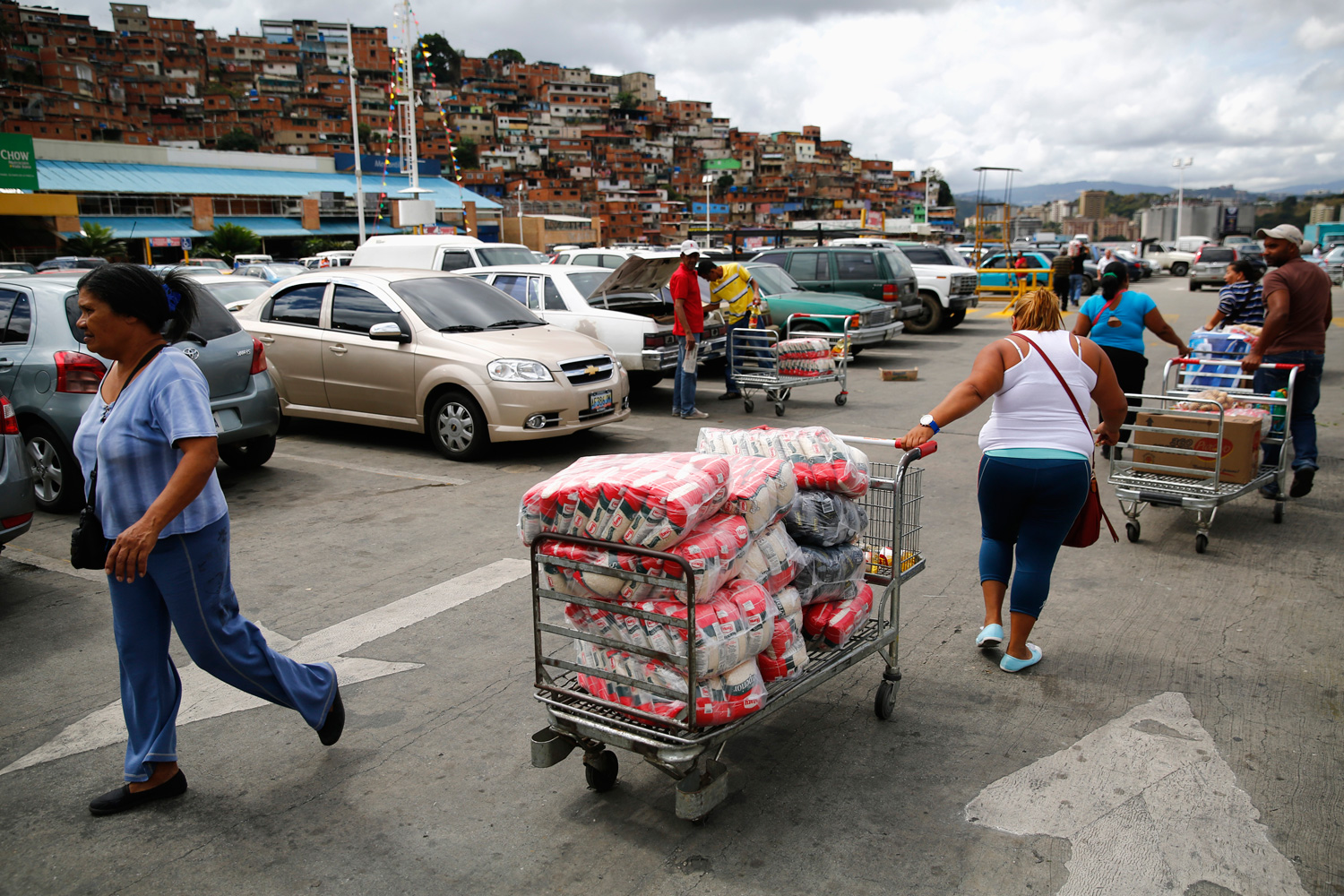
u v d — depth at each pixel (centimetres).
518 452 862
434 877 270
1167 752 334
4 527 501
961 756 334
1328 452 817
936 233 10869
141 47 16800
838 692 387
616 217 15525
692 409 1023
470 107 17138
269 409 761
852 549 339
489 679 402
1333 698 373
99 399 295
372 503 692
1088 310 766
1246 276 852
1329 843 279
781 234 3159
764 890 262
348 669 414
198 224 6562
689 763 264
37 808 310
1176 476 583
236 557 570
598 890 263
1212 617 459
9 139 3978
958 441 884
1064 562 548
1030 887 262
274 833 294
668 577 259
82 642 451
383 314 857
